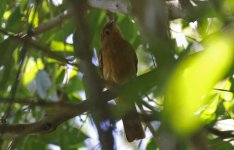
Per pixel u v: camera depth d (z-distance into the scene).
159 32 2.40
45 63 11.45
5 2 9.66
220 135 5.22
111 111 2.53
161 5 2.43
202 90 2.18
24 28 10.04
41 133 6.31
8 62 6.49
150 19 2.43
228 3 2.37
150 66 11.31
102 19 11.53
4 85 6.29
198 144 2.44
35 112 9.96
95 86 2.34
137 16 2.82
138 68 11.84
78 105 4.66
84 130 11.06
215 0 2.32
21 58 4.88
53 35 10.95
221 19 2.32
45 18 11.52
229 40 2.15
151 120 3.75
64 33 9.49
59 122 6.26
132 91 2.82
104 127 2.31
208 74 2.16
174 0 6.63
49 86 10.10
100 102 2.33
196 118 2.59
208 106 7.72
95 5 8.02
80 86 11.37
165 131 2.29
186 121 2.24
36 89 11.05
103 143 2.29
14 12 10.13
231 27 2.21
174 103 2.23
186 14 6.49
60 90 10.46
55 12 10.37
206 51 2.21
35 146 10.22
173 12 6.68
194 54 2.40
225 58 2.14
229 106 8.16
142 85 2.80
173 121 2.24
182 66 2.26
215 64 2.15
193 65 2.20
